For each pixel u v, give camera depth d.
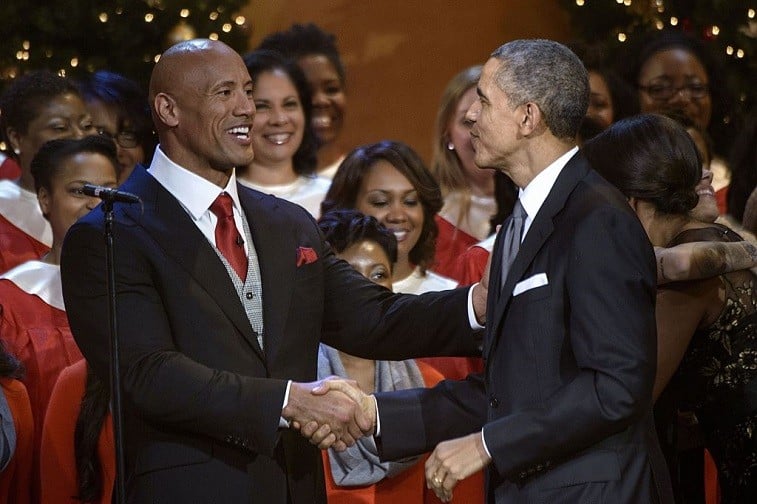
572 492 12.34
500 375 12.68
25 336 18.23
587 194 12.51
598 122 19.67
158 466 13.20
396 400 13.91
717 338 14.42
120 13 34.50
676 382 14.80
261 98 22.53
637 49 26.09
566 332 12.34
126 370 13.09
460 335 14.46
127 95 22.36
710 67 25.98
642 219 14.62
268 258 13.79
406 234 19.97
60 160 19.02
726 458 14.59
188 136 13.68
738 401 14.33
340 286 14.78
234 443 13.08
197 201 13.71
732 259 13.96
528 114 12.62
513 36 40.84
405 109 40.50
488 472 13.14
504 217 20.72
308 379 13.81
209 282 13.41
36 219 21.48
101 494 15.91
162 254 13.41
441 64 40.62
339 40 40.28
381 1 40.47
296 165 23.30
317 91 25.86
